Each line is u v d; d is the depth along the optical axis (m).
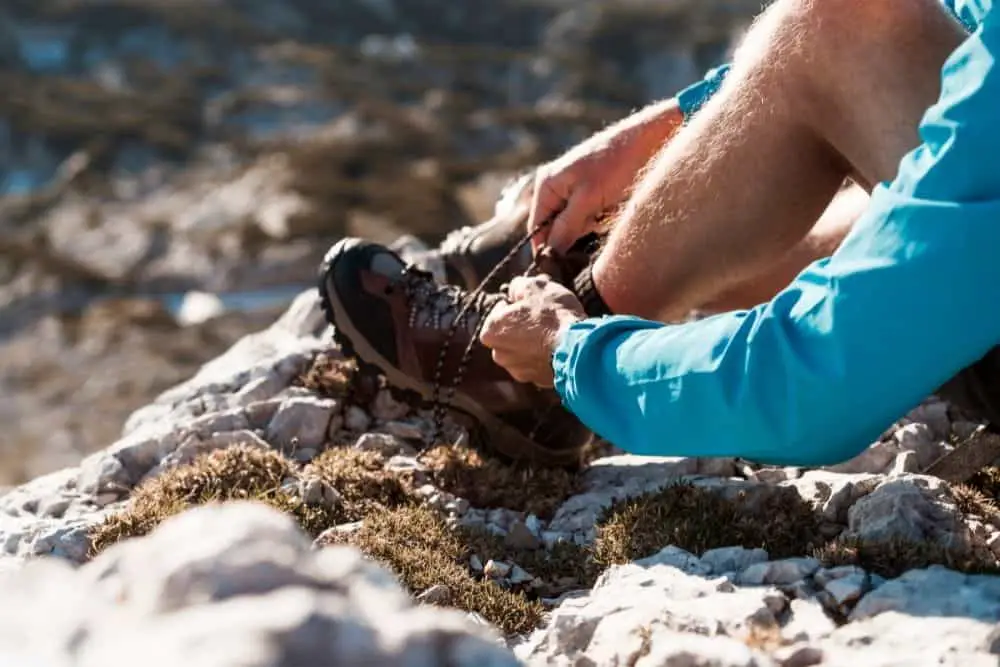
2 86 138.12
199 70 151.75
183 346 74.12
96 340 74.69
